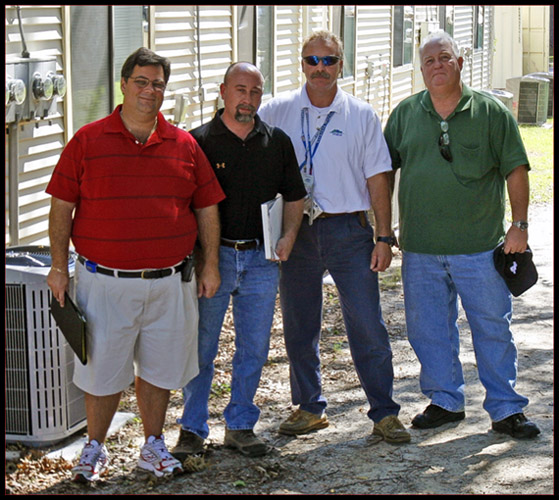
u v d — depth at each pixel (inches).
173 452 199.2
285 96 211.0
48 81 237.5
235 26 354.3
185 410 203.0
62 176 180.2
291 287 213.6
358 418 229.6
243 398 204.4
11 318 201.2
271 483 190.7
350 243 208.8
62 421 204.8
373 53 524.1
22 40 232.1
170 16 310.8
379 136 209.9
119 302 182.4
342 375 262.8
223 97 195.0
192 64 326.3
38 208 248.5
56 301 185.5
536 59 1208.2
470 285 215.3
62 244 182.4
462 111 209.6
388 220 210.8
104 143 178.4
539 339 303.7
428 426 221.1
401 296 356.5
